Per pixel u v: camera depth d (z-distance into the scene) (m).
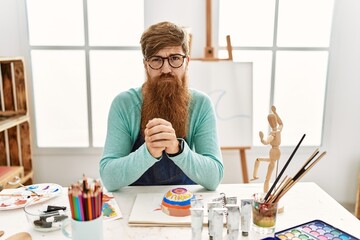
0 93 2.00
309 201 1.10
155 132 1.08
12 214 1.00
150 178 1.33
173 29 1.24
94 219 0.80
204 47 2.10
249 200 0.88
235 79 2.02
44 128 2.23
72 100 2.20
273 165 1.00
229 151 2.21
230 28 2.14
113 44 2.14
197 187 1.21
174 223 0.93
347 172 2.30
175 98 1.29
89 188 0.79
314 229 0.92
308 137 2.29
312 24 2.15
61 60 2.15
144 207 1.02
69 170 2.23
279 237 0.88
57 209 0.96
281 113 2.25
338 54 2.15
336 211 1.04
